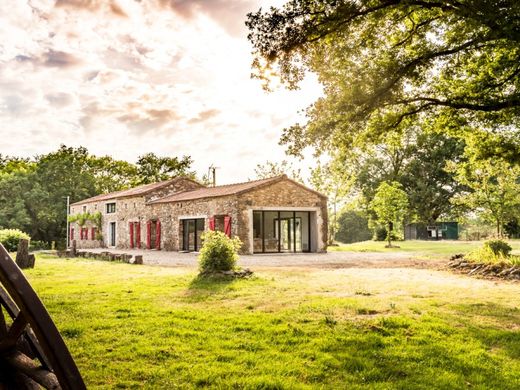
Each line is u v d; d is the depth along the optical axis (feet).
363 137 38.65
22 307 6.56
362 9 31.73
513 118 39.40
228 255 42.60
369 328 22.02
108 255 74.23
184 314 24.81
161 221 110.52
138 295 31.83
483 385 14.88
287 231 96.37
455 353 18.31
